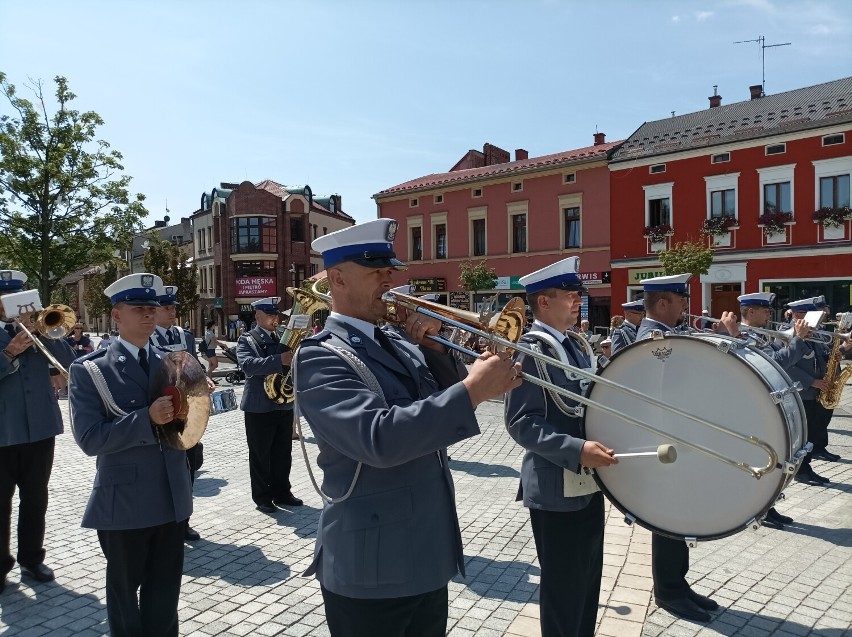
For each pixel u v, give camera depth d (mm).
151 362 3447
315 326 7062
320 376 1979
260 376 5785
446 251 28766
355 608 2014
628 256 23750
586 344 3428
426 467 2117
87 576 4438
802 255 20266
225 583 4250
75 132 16688
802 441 2623
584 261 24859
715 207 21953
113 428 3004
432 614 2176
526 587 4074
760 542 4754
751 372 2498
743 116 23000
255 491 5867
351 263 2139
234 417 11266
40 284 17000
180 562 3307
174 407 3070
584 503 2895
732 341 2762
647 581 4035
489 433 9227
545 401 2891
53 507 6020
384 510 2006
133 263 53031
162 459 3213
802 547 4645
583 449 2621
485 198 27453
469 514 5551
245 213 39531
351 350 2070
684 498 2646
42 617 3836
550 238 25703
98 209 17500
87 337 13828
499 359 1896
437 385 2340
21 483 4355
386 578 1967
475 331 2059
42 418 4367
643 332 4246
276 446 5953
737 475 2539
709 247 21312
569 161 24719
